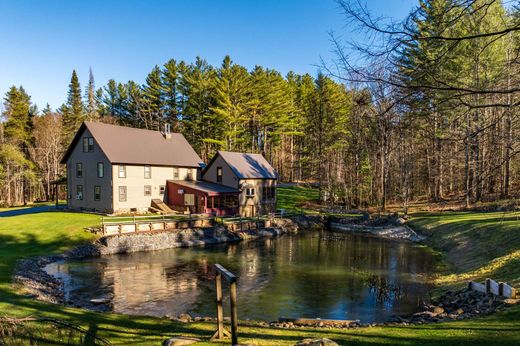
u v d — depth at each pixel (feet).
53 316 31.17
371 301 45.78
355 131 121.49
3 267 54.60
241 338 25.89
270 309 43.09
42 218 98.32
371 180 140.56
